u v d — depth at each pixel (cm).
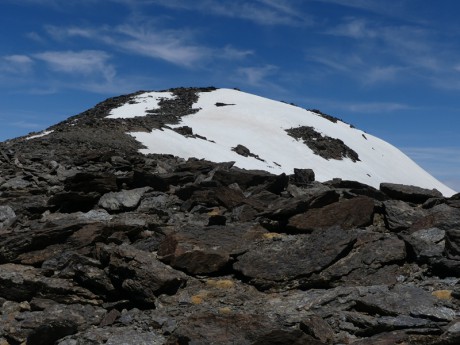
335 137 13525
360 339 1005
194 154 6944
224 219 1650
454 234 1277
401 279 1252
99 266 1352
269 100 15150
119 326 1162
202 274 1357
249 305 1192
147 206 1978
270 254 1359
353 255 1320
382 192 1831
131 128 6862
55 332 1122
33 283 1327
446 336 915
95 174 2075
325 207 1581
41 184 2436
